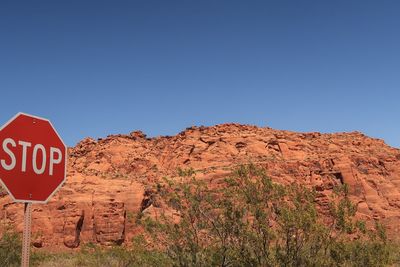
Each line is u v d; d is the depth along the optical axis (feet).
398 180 272.92
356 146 317.63
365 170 272.92
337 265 40.93
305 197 43.50
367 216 232.73
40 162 15.97
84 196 213.05
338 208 41.88
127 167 289.94
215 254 45.44
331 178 256.52
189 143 304.30
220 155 286.25
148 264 57.41
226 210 44.24
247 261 41.29
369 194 254.68
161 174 263.70
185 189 48.85
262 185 43.62
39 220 197.98
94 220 204.03
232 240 43.88
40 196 15.85
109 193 217.15
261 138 302.66
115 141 321.73
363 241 47.91
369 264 44.93
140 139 334.85
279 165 257.96
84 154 319.47
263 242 40.68
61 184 16.72
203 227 47.52
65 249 191.31
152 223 51.96
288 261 39.52
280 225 39.93
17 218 195.52
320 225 39.63
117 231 200.54
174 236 49.11
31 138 15.76
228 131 321.11
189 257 47.62
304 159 275.18
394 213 243.19
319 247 40.14
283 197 42.63
